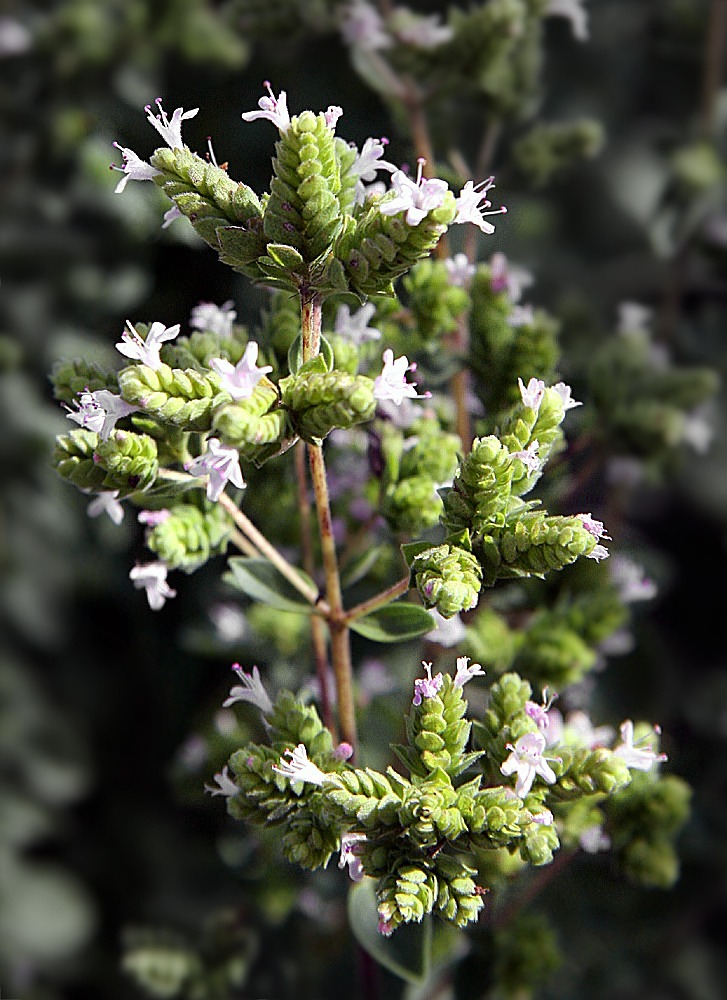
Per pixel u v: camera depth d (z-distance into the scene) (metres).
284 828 0.21
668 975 0.29
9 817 0.35
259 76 0.30
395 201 0.19
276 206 0.20
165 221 0.21
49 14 0.31
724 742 0.31
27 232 0.31
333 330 0.24
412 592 0.24
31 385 0.33
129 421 0.21
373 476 0.25
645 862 0.24
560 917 0.28
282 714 0.21
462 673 0.20
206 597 0.28
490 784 0.21
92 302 0.31
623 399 0.28
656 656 0.30
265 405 0.20
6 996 0.33
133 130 0.30
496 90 0.27
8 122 0.32
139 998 0.33
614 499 0.29
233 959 0.29
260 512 0.25
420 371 0.24
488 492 0.20
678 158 0.34
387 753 0.26
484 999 0.26
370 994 0.25
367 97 0.29
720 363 0.34
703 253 0.34
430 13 0.30
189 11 0.30
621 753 0.21
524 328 0.24
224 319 0.23
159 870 0.33
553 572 0.26
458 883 0.20
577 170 0.33
